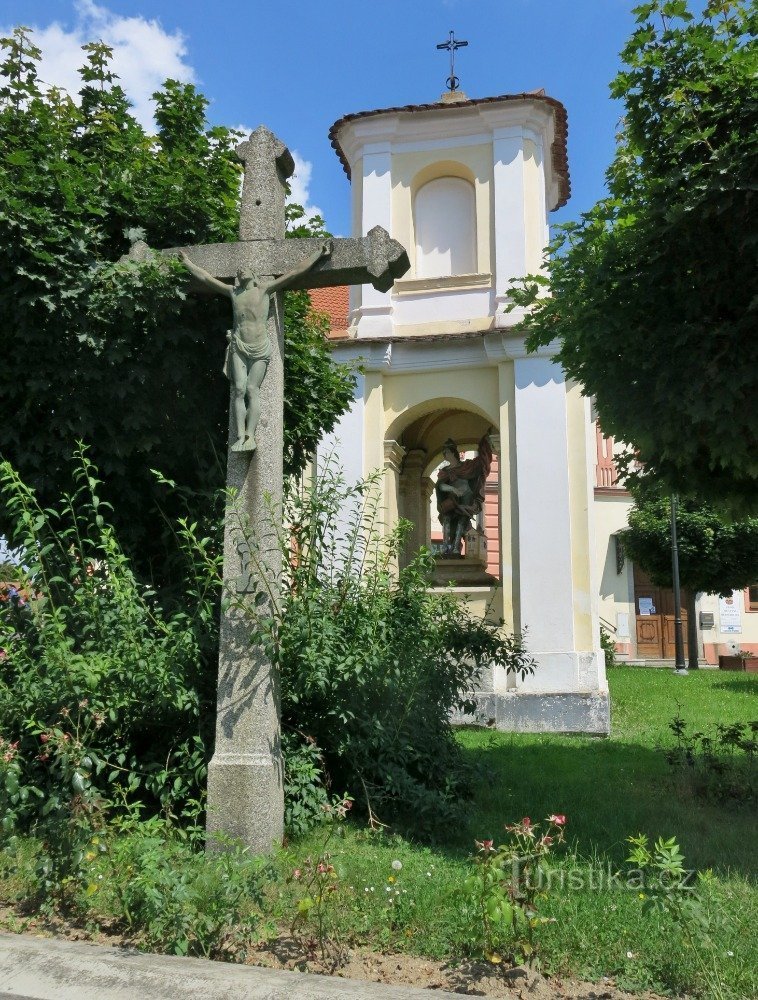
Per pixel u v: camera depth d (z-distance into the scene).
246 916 3.86
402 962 3.67
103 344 6.29
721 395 5.62
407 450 14.55
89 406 6.51
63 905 4.14
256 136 6.10
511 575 12.19
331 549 6.51
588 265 6.24
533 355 12.45
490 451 13.45
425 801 5.58
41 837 4.68
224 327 6.70
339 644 5.72
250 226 5.98
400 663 6.13
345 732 5.77
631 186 6.57
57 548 6.36
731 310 5.94
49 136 6.63
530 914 3.68
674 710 12.69
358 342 12.87
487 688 11.66
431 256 13.59
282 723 5.87
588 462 12.21
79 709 5.01
